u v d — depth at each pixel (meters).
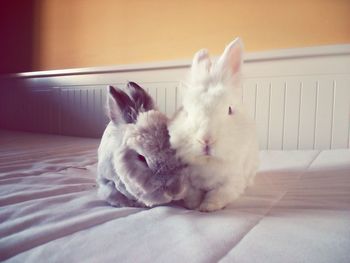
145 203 0.28
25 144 0.74
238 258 0.18
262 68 0.71
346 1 0.68
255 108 0.72
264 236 0.21
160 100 0.83
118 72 0.90
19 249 0.20
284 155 0.60
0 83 1.20
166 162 0.27
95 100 0.96
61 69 1.09
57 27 1.09
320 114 0.67
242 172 0.33
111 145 0.31
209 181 0.30
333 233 0.21
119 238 0.21
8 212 0.27
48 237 0.22
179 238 0.21
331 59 0.65
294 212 0.27
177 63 0.80
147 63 0.84
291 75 0.68
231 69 0.34
